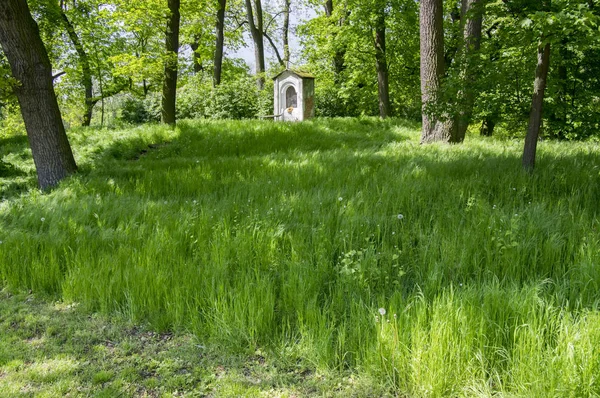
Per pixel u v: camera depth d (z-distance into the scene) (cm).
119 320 387
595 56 1083
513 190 613
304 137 1427
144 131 1487
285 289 396
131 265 454
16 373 310
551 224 481
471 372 284
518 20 627
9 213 675
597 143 1120
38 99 909
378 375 298
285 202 632
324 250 468
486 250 433
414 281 420
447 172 747
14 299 434
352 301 360
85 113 2486
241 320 350
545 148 980
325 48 2338
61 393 288
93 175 927
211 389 296
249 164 947
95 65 2212
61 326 381
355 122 1783
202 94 2478
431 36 1206
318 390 291
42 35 1973
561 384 256
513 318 311
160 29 1568
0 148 1450
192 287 405
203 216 583
